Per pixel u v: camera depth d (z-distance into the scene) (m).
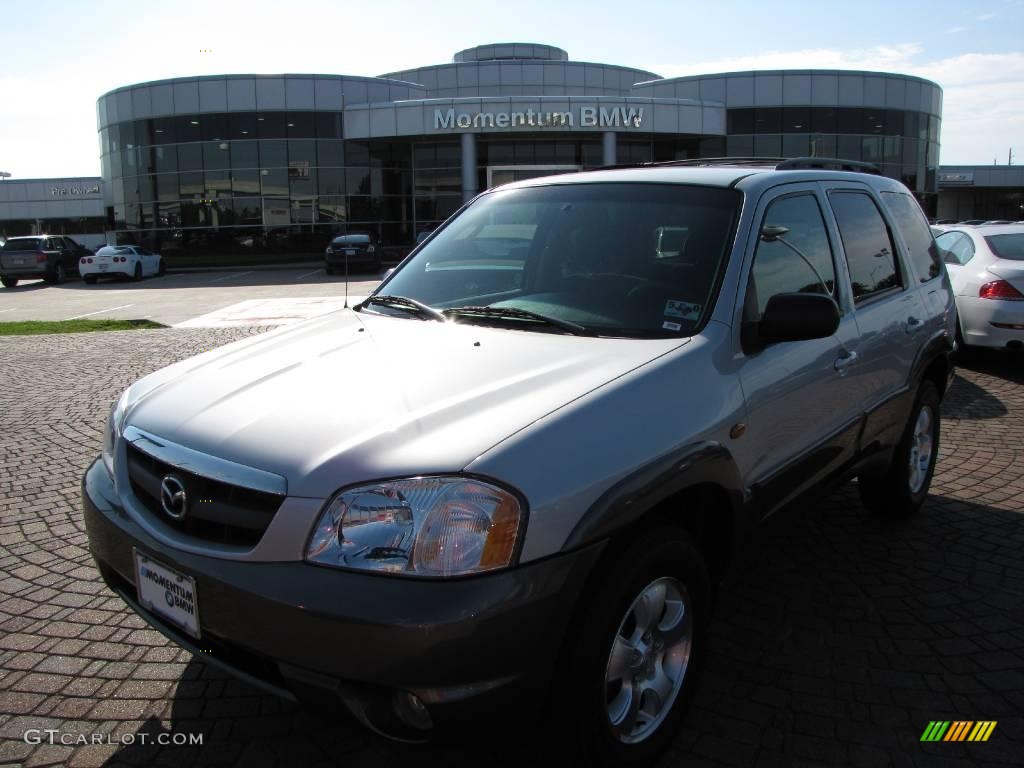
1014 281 7.95
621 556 2.26
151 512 2.46
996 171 56.38
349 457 2.14
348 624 1.97
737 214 3.06
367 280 25.67
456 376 2.52
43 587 3.78
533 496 2.07
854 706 2.85
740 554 2.85
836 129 36.12
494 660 2.00
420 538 2.02
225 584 2.14
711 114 35.09
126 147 37.34
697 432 2.50
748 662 3.12
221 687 2.98
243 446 2.28
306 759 2.59
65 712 2.83
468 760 2.56
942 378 4.69
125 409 2.81
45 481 5.27
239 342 3.33
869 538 4.31
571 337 2.82
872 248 3.89
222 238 36.38
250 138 35.50
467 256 3.57
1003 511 4.66
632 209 3.30
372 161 36.00
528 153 35.69
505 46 46.69
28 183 55.56
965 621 3.43
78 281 32.03
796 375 3.02
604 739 2.27
